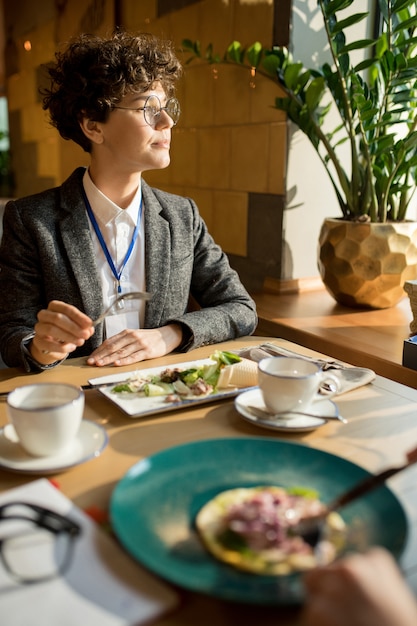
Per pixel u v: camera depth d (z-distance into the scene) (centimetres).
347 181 198
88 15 345
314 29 214
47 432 72
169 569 51
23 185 493
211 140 252
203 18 248
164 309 146
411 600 45
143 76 127
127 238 140
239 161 238
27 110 463
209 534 57
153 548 55
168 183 288
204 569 52
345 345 162
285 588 50
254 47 197
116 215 137
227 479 68
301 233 229
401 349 159
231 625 49
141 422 87
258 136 227
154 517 61
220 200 253
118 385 97
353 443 82
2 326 126
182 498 64
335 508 60
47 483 66
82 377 106
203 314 131
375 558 48
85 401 95
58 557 54
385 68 182
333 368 109
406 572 55
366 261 189
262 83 221
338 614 44
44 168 444
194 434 84
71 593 50
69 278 132
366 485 62
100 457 77
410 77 178
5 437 80
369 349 158
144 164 133
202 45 251
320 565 52
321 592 46
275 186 223
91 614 48
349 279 194
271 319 191
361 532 58
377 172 195
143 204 145
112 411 91
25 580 51
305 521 58
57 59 141
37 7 421
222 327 130
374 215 194
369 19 225
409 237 190
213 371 101
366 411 93
